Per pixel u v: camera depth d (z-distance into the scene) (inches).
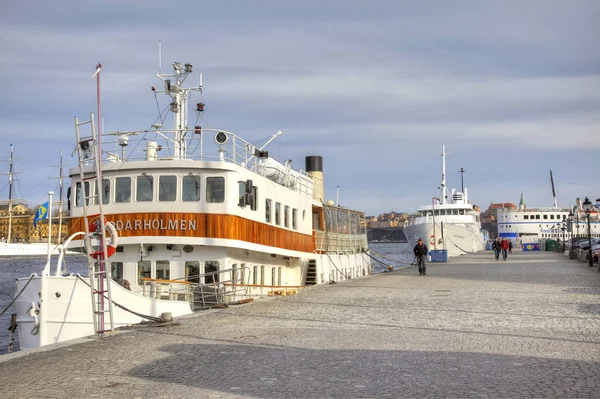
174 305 874.8
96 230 728.3
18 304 784.9
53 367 485.4
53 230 6432.1
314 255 1537.9
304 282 1537.9
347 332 652.1
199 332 665.6
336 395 384.8
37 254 6225.4
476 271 1724.9
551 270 1672.0
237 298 1060.5
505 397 370.9
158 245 1007.6
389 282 1385.3
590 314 757.9
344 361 494.9
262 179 1145.4
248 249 1057.5
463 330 650.8
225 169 984.3
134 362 502.9
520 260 2445.9
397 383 414.0
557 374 431.2
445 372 445.7
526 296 989.8
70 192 1031.0
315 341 597.6
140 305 822.5
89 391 405.7
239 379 435.5
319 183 1925.4
